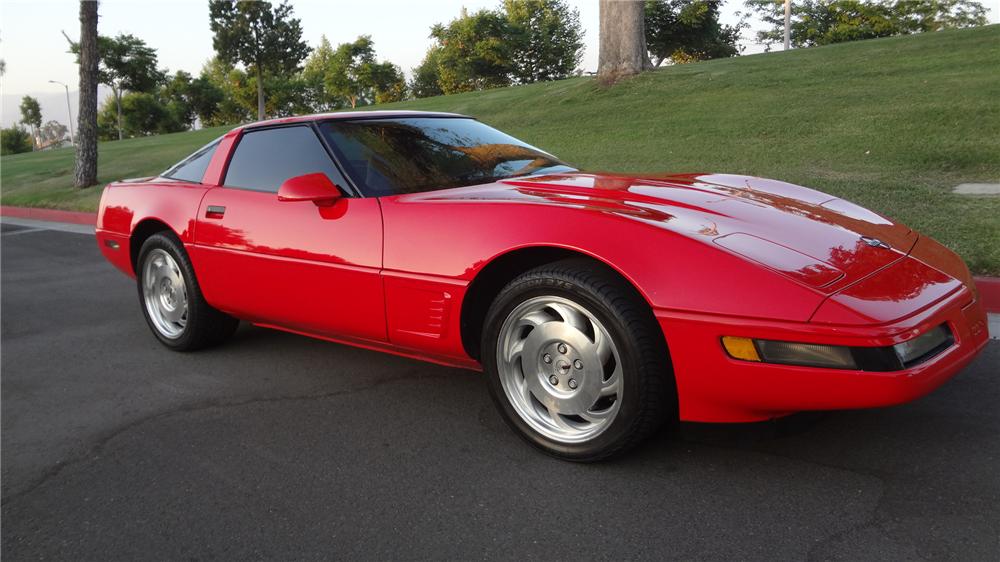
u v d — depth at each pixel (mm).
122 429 3051
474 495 2309
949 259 2469
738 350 2033
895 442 2436
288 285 3178
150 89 65250
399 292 2730
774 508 2098
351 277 2883
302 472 2549
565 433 2469
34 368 3990
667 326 2109
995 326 3584
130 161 18938
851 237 2414
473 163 3232
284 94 63500
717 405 2160
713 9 48500
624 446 2316
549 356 2459
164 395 3428
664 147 9820
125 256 4227
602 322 2252
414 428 2855
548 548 1995
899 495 2115
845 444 2445
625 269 2160
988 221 4930
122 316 5066
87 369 3908
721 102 12148
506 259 2516
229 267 3459
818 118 9836
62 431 3078
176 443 2871
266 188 3377
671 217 2332
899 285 2123
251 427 2975
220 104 75500
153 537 2201
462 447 2658
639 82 14672
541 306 2426
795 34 50656
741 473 2309
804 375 1961
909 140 8047
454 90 63625
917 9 47344
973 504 2041
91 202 12648
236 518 2273
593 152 10258
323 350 3959
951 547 1854
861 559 1835
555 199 2533
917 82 11016
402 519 2199
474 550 2012
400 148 3186
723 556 1896
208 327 3920
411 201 2783
